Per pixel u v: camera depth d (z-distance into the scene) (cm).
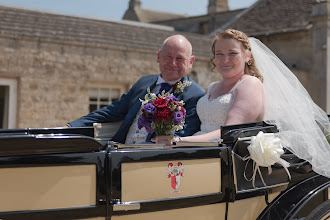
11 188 210
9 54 920
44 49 963
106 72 1054
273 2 1683
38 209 214
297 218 283
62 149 218
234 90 323
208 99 344
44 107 964
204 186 254
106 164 226
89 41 1023
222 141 266
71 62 1001
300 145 292
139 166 234
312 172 303
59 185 218
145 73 1120
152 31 1237
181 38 384
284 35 1521
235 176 262
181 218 251
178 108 279
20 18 982
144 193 236
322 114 335
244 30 1642
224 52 329
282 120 297
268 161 264
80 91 1015
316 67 1433
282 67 332
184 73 383
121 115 390
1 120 998
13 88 941
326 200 292
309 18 1509
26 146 211
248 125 281
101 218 227
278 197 285
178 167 246
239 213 274
